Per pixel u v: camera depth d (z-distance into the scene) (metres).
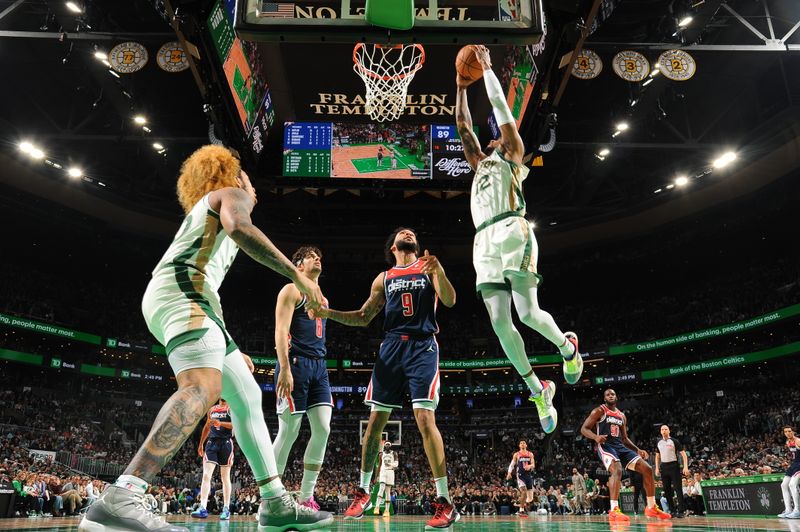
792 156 28.91
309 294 2.70
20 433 28.42
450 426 40.72
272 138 16.58
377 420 4.60
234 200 2.70
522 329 41.94
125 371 35.28
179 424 2.28
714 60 24.62
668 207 35.41
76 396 35.16
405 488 30.20
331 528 3.71
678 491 11.59
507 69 14.30
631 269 41.31
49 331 32.78
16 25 22.06
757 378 35.88
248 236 2.56
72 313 37.09
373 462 4.79
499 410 41.44
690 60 19.20
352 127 16.36
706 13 18.89
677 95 25.17
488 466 36.06
